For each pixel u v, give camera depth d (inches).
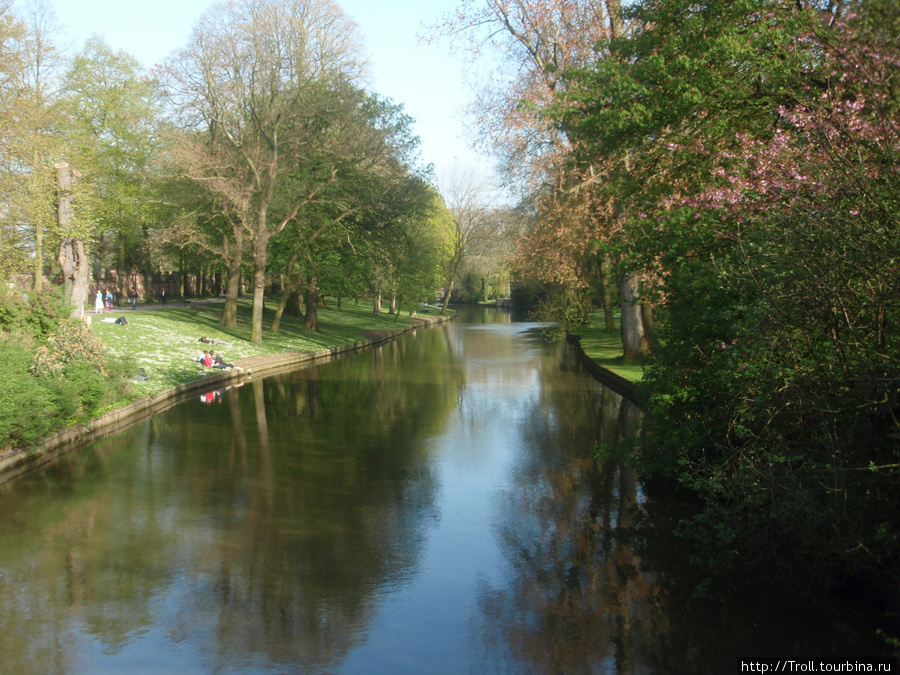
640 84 550.6
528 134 973.8
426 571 359.6
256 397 954.1
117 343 1212.5
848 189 308.8
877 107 308.7
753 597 323.3
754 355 356.2
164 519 438.3
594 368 1284.4
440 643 286.0
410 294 2773.1
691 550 384.8
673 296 470.9
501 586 340.8
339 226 1707.7
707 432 419.5
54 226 1089.4
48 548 388.2
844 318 314.8
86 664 268.5
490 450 639.8
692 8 545.3
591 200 964.0
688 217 453.7
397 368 1362.0
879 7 305.3
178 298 2773.1
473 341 2118.6
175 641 287.0
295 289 1856.5
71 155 1204.5
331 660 273.0
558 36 1004.6
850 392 297.9
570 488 513.3
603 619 305.1
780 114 471.2
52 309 726.5
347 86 1534.2
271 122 1524.4
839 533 281.1
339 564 368.5
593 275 1212.5
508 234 1542.8
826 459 307.0
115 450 624.1
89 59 1841.8
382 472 557.9
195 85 1417.3
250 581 345.7
